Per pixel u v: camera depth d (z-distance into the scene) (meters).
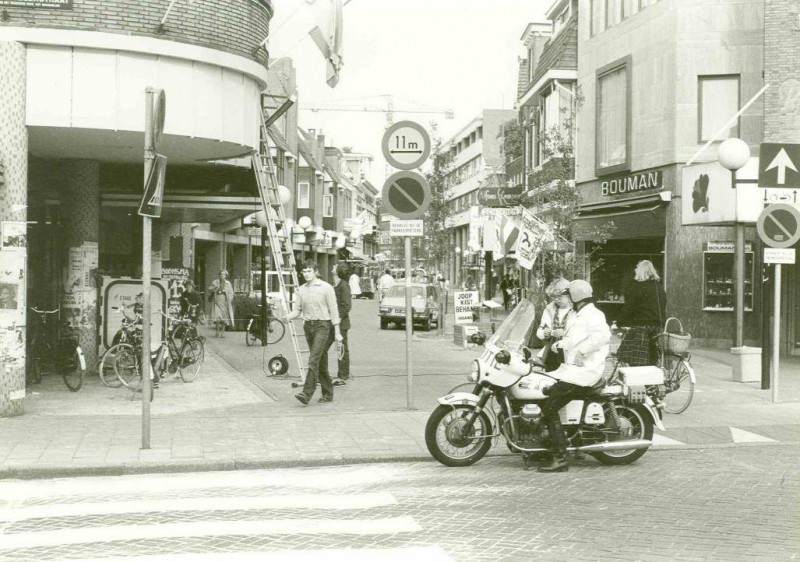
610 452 8.72
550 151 20.84
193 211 20.98
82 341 15.39
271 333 27.06
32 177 16.55
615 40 25.05
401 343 24.89
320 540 6.04
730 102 21.94
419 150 11.55
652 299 11.55
